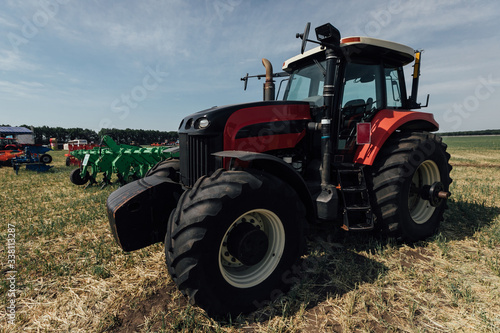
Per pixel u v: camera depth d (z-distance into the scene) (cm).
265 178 220
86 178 745
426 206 364
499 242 322
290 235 236
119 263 290
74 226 398
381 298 218
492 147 3078
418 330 186
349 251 308
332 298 227
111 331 195
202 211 194
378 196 317
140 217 257
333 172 314
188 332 192
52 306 224
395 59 369
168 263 204
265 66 412
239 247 213
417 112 359
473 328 191
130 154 705
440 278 250
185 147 275
